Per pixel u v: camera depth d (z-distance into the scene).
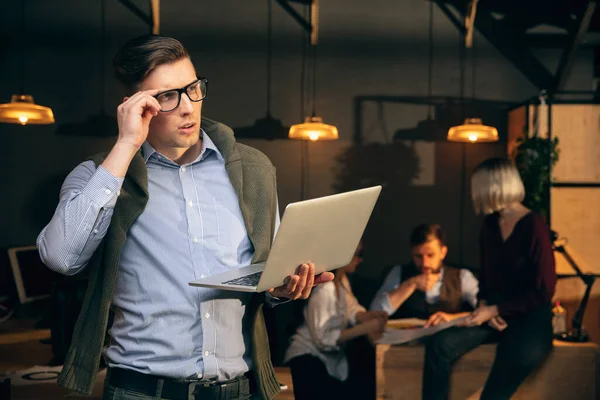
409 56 5.61
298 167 5.59
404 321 4.26
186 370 1.46
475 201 3.69
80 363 1.45
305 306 3.92
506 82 5.61
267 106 5.57
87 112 5.53
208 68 5.55
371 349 4.45
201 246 1.49
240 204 1.54
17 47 5.50
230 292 1.51
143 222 1.48
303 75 5.59
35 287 5.25
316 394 3.87
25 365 3.68
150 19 5.52
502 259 3.64
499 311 3.57
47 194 5.52
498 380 3.62
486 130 4.91
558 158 4.59
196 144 1.58
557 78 5.36
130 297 1.48
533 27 5.59
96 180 1.37
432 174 5.61
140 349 1.47
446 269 4.58
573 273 4.34
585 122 4.72
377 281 5.59
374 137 5.61
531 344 3.55
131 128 1.39
